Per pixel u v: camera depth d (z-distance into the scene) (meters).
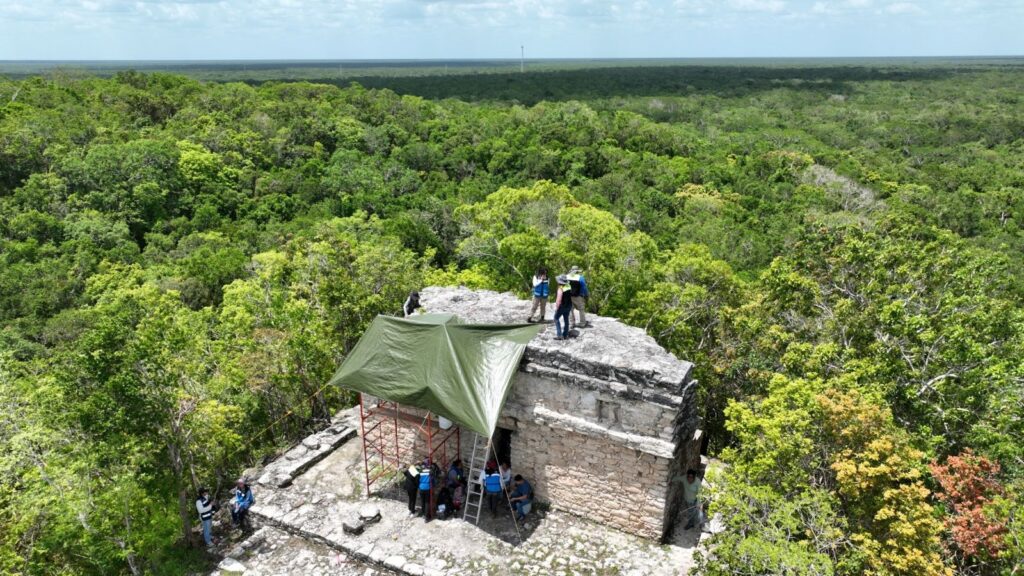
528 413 12.30
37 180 44.22
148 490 13.59
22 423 14.09
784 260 20.05
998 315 15.77
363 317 20.98
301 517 12.69
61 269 36.22
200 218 47.22
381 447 14.03
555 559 11.44
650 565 11.27
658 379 11.03
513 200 31.66
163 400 12.74
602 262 23.30
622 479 11.88
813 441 11.50
